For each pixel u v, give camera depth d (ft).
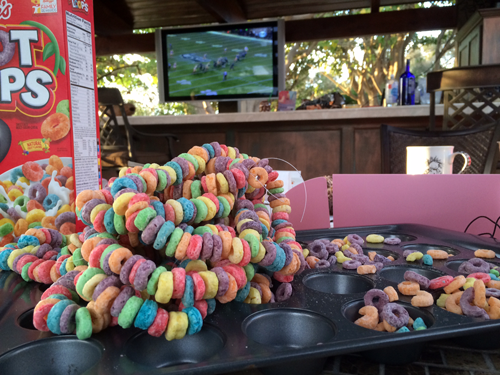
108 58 25.63
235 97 14.73
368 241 2.31
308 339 1.28
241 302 1.36
